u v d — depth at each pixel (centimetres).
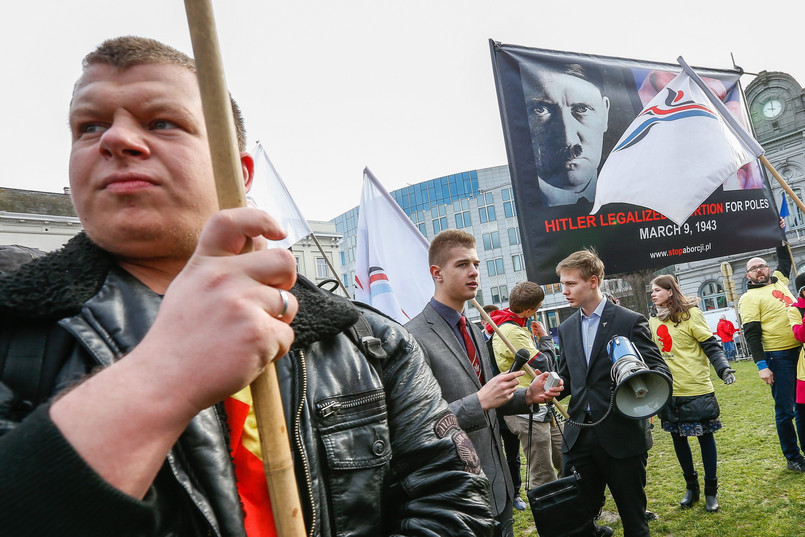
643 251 506
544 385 312
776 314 553
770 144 3900
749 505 471
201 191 87
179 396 53
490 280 6003
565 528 328
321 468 95
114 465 51
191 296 55
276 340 56
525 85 491
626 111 509
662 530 446
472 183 6175
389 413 114
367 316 124
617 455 339
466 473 104
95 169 83
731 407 936
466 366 295
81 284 79
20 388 71
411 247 431
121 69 84
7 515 48
